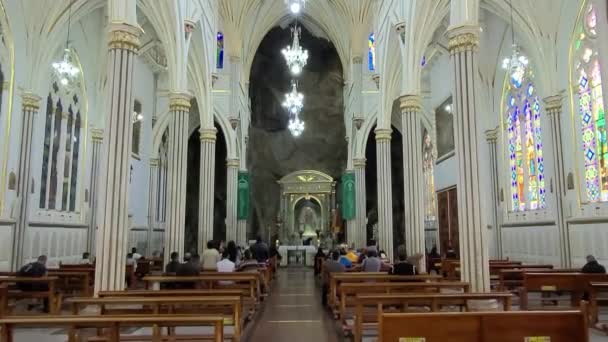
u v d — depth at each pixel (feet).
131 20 40.98
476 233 38.58
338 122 137.69
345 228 128.67
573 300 36.17
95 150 78.07
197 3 64.08
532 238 64.85
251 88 137.90
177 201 58.95
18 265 56.70
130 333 31.12
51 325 19.58
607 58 17.26
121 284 38.27
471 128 39.81
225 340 27.25
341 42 115.44
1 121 55.47
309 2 114.83
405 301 25.91
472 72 40.52
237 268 52.70
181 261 58.95
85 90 75.56
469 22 40.91
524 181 67.92
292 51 76.84
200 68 73.61
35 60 60.59
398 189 135.74
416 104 57.52
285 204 131.54
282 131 139.64
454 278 51.67
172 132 59.11
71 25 68.54
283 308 44.45
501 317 15.10
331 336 31.60
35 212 61.67
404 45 59.36
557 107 59.41
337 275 38.96
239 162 108.88
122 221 38.88
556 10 59.52
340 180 135.95
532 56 63.10
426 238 103.45
